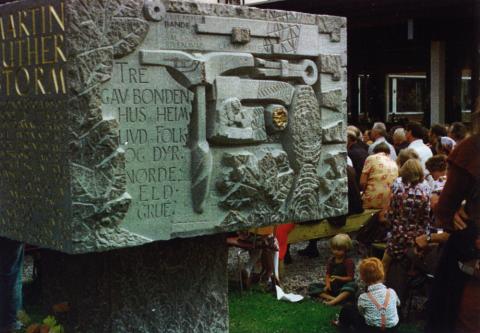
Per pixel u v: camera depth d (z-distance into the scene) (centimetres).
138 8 402
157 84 412
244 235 682
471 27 1269
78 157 380
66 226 385
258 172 462
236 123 449
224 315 513
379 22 1316
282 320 591
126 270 465
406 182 601
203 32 433
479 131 363
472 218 369
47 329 465
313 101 496
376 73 1558
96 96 385
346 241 660
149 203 411
